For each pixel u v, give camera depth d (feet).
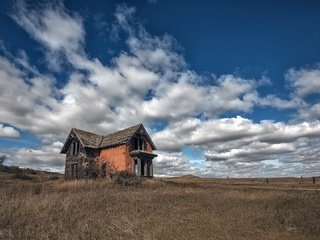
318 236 34.50
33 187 79.30
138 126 132.26
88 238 31.09
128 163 125.59
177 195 69.67
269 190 93.09
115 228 35.19
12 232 32.50
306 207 53.06
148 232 33.50
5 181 111.14
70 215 41.93
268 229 38.04
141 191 78.13
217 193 77.30
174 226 36.76
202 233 34.22
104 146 133.28
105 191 70.28
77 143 138.62
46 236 31.19
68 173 138.31
